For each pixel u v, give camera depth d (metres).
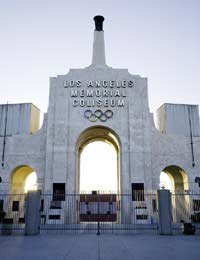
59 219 34.22
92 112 38.81
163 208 23.23
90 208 42.59
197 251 14.48
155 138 39.66
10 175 38.69
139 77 40.56
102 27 44.78
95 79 40.19
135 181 36.62
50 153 37.47
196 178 39.03
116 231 26.06
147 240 18.94
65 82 40.00
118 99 39.41
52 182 36.28
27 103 41.97
